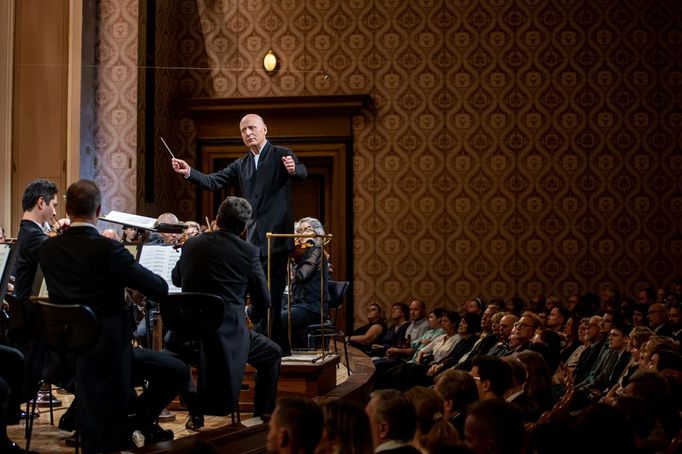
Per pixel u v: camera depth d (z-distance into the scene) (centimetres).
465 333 805
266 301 419
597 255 973
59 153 860
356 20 1012
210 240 404
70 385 365
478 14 998
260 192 508
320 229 604
